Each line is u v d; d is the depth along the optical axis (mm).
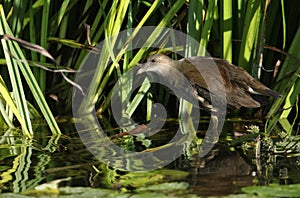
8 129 8211
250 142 7469
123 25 9008
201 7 8219
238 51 8930
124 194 5477
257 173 6160
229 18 8391
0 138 7785
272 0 8758
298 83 8367
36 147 7328
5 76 8805
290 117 8812
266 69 9133
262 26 8367
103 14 8430
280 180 5918
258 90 8242
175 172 6223
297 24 8992
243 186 5723
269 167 6387
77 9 9258
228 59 8648
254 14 8320
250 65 8727
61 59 9258
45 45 8500
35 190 5594
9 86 8844
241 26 8758
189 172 6230
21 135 7930
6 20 8398
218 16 8797
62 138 7805
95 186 5762
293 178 5973
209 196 5406
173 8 8156
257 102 8289
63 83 9133
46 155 6961
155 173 6199
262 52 8516
